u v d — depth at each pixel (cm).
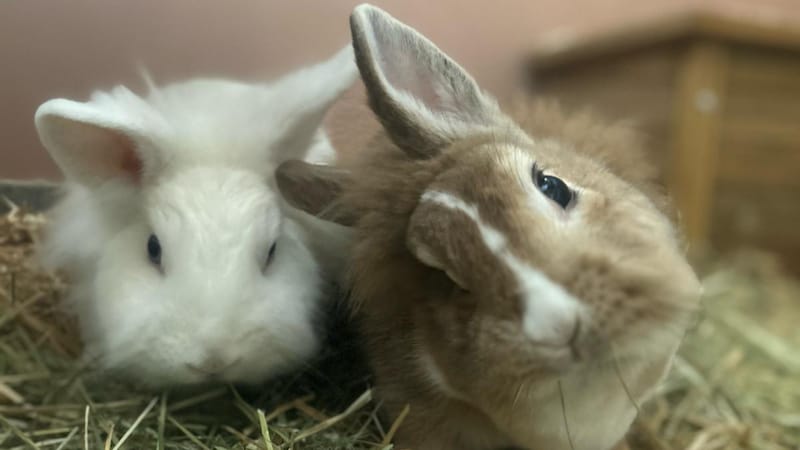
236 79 49
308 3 57
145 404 30
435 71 27
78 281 33
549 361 20
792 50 59
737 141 60
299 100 30
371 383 29
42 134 29
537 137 29
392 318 26
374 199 26
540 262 20
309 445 26
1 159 48
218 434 28
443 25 68
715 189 60
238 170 30
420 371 25
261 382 30
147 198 29
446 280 23
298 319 29
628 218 22
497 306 21
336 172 28
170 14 52
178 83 37
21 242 37
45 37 49
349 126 33
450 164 24
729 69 58
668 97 60
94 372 32
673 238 26
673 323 21
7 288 36
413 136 25
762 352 43
